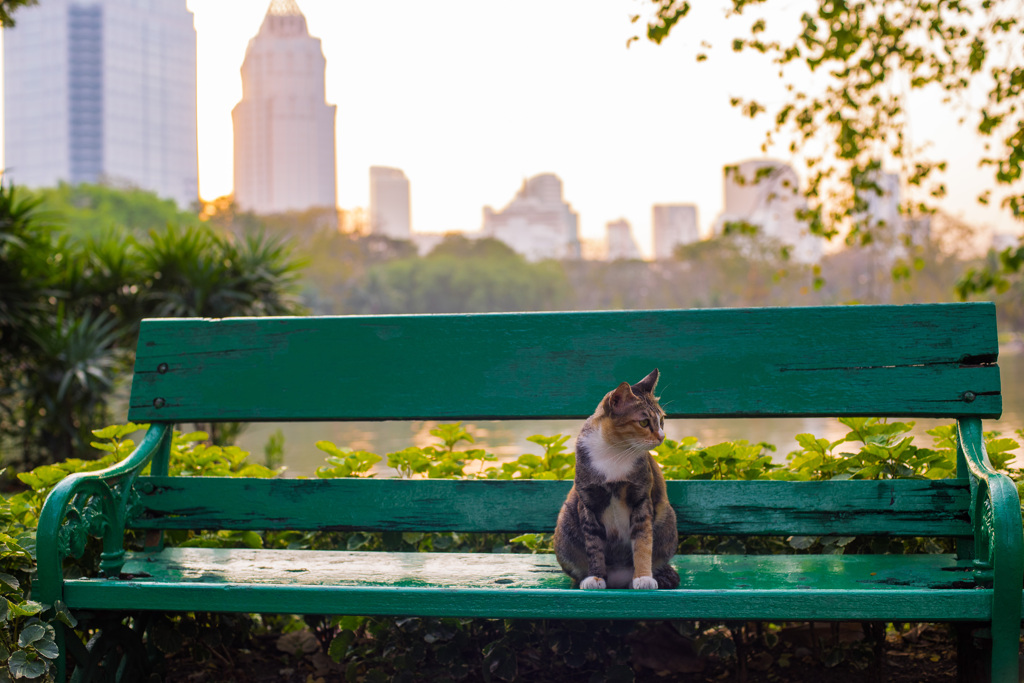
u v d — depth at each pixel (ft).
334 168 579.07
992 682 6.56
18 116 509.76
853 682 8.92
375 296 300.20
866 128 19.70
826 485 8.18
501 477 9.80
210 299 27.09
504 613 6.83
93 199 271.69
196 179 529.04
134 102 515.50
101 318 25.96
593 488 7.38
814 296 266.36
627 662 9.37
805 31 17.57
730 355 8.64
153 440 8.97
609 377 8.77
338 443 37.91
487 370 8.92
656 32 15.97
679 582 7.44
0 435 25.86
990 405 8.13
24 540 8.06
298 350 9.18
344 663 9.89
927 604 6.55
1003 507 6.59
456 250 358.84
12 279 24.22
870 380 8.38
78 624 7.94
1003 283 18.58
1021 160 16.83
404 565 8.36
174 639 8.73
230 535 10.16
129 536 9.73
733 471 9.26
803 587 7.22
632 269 357.82
